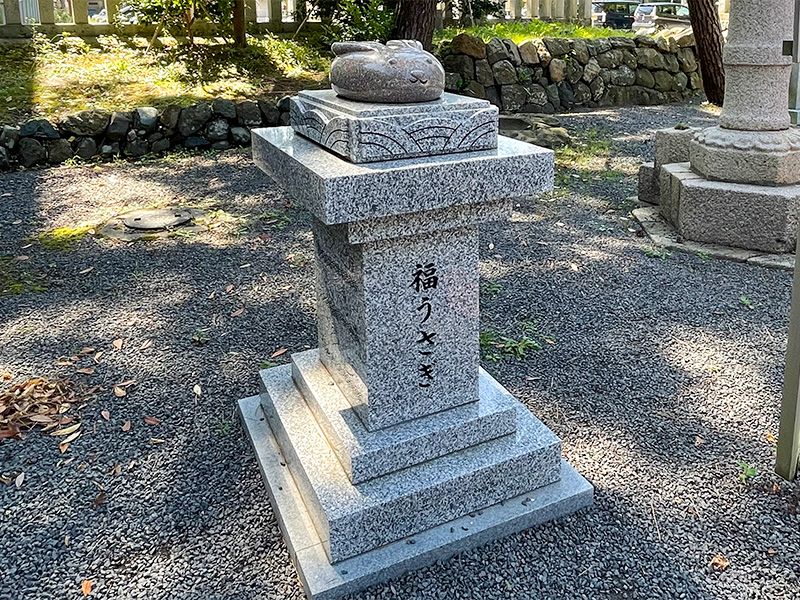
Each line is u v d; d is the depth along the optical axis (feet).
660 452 9.13
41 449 9.32
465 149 7.22
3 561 7.58
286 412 8.70
